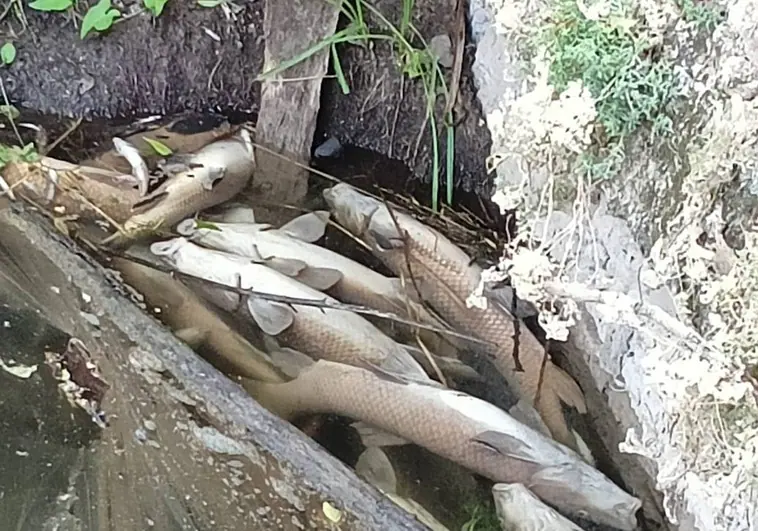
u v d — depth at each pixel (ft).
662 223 4.62
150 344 5.62
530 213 5.45
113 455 5.02
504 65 6.32
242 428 5.13
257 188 7.43
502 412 5.43
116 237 6.59
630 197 4.91
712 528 4.36
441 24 7.18
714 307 3.89
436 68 7.16
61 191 6.87
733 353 3.68
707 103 4.16
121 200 6.90
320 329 6.11
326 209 7.25
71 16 7.57
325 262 6.61
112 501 4.79
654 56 4.58
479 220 7.20
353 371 5.62
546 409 5.66
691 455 4.00
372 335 6.09
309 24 7.09
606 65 4.58
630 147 4.86
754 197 3.86
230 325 6.03
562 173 4.91
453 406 5.42
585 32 4.66
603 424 5.56
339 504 4.76
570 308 4.70
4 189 6.79
